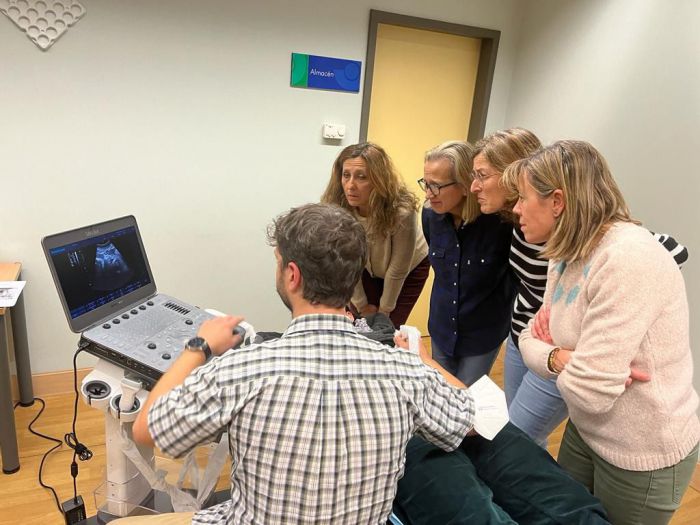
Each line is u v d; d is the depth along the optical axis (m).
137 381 1.26
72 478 1.97
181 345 1.34
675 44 2.19
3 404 1.90
